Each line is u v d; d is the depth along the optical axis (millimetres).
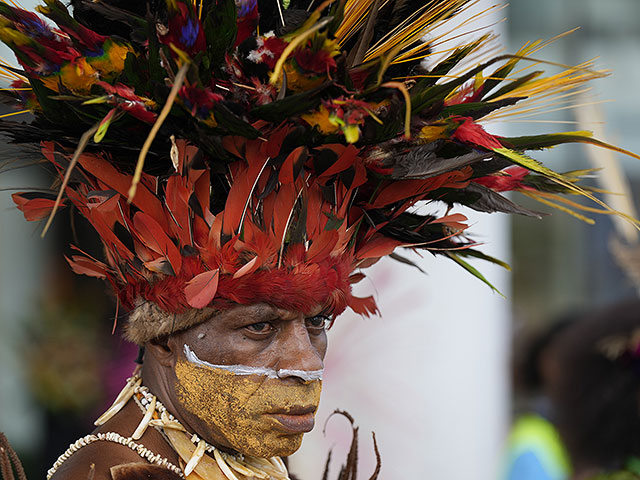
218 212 2941
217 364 2916
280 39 2676
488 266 7535
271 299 2852
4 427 9586
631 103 11750
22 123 2951
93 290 10016
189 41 2596
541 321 12148
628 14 11805
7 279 10594
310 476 7176
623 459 5621
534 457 6992
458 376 7277
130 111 2648
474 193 3254
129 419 3031
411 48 3178
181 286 2852
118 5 2912
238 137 2785
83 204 3082
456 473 7270
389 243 3281
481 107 3039
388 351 7230
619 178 6312
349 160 2879
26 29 2693
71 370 9297
